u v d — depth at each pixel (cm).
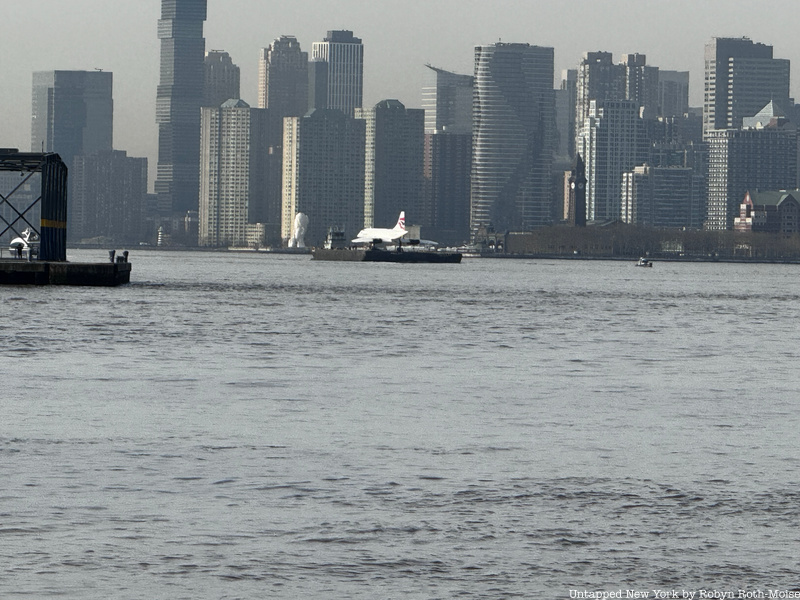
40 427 14388
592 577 8612
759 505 10656
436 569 8756
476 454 12988
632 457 12938
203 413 15925
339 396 18138
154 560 8862
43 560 8812
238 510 10281
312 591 8269
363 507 10444
